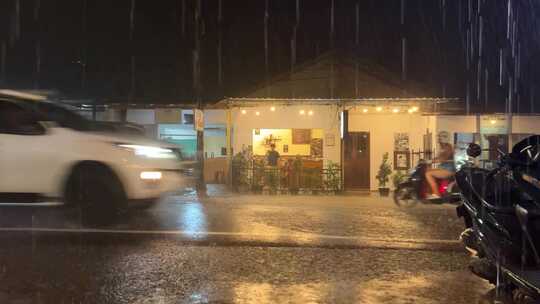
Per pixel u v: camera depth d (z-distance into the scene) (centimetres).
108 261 649
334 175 1827
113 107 1966
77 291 538
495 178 546
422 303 523
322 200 1474
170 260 659
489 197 536
